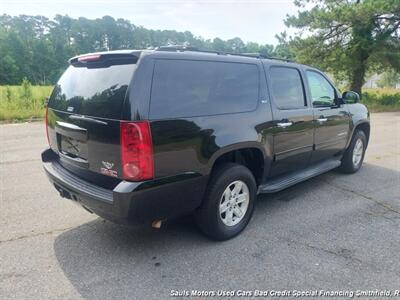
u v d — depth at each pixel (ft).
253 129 11.50
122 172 8.87
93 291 8.55
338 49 75.31
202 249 10.66
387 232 11.94
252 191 11.86
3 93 51.93
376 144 28.60
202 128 9.90
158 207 9.29
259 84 12.20
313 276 9.27
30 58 263.70
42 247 10.62
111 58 9.60
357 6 66.85
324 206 14.33
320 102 15.66
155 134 8.84
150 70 9.01
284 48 79.15
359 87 79.20
